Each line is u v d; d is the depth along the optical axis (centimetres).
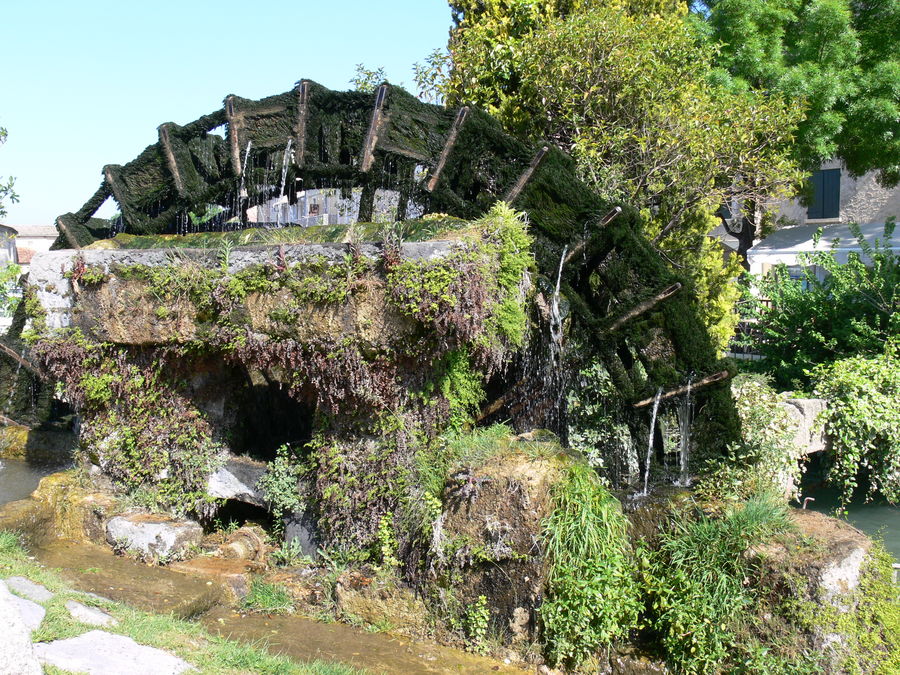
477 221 638
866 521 955
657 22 1012
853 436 982
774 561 543
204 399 724
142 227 907
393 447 618
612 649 563
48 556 644
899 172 1748
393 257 575
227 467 723
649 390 741
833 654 519
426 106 782
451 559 578
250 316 640
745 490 647
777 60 1505
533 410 786
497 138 762
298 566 669
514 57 992
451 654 560
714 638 539
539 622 553
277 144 833
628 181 930
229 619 591
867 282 1220
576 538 549
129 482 721
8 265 1263
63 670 379
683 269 996
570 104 967
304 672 488
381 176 802
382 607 599
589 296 802
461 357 621
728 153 979
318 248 612
